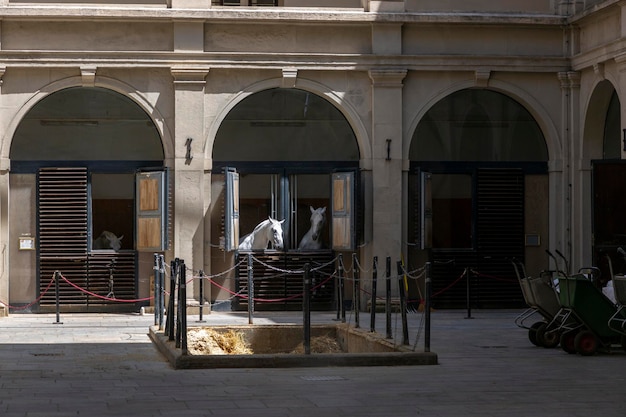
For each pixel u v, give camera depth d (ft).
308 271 41.65
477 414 29.84
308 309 41.68
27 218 67.87
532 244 71.82
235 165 69.00
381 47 68.95
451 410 30.48
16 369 39.65
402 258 69.56
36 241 67.92
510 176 71.46
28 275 67.97
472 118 71.15
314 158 69.87
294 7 68.85
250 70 68.18
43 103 67.72
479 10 70.08
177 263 46.06
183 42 67.31
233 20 67.46
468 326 59.52
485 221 71.46
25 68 66.64
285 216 69.72
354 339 51.29
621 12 62.39
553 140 70.74
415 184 70.28
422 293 70.79
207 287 68.23
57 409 30.27
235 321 62.18
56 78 67.00
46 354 45.24
